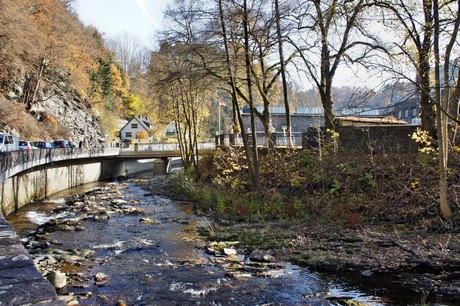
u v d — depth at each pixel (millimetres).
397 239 11086
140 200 24938
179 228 15227
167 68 26953
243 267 9617
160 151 54938
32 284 3215
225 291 7930
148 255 11133
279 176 20391
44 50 45875
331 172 17469
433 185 13484
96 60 62281
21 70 43812
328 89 21203
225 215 17297
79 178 40281
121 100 103625
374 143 18094
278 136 27156
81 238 13516
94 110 72125
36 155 23906
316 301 7242
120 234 14180
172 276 9008
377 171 15938
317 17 19781
